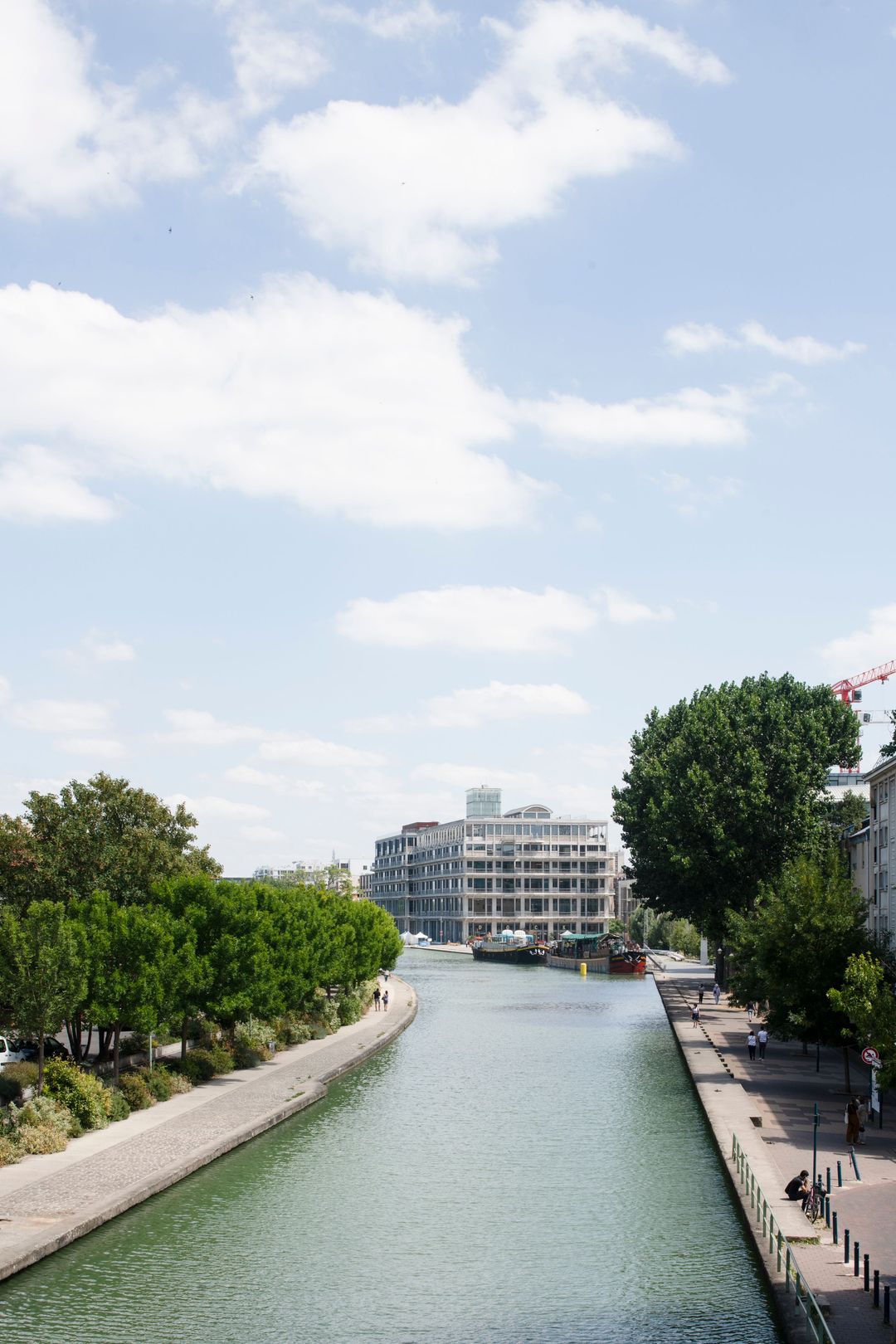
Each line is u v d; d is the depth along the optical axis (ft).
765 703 348.79
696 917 341.41
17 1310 96.53
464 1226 121.29
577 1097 199.31
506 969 608.60
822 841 325.83
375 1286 103.35
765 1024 204.33
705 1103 175.94
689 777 329.31
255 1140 158.20
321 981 280.51
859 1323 82.69
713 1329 93.15
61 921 160.04
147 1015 169.17
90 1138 148.66
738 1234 119.03
